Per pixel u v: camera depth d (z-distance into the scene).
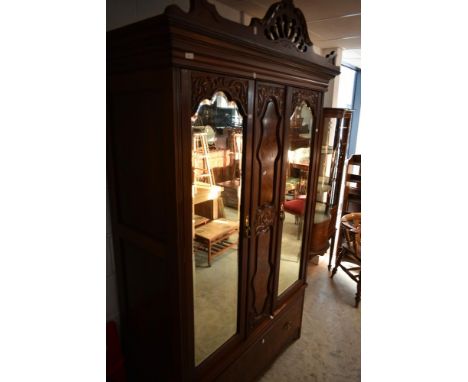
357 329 2.08
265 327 1.54
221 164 1.06
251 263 1.34
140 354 1.37
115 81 1.02
